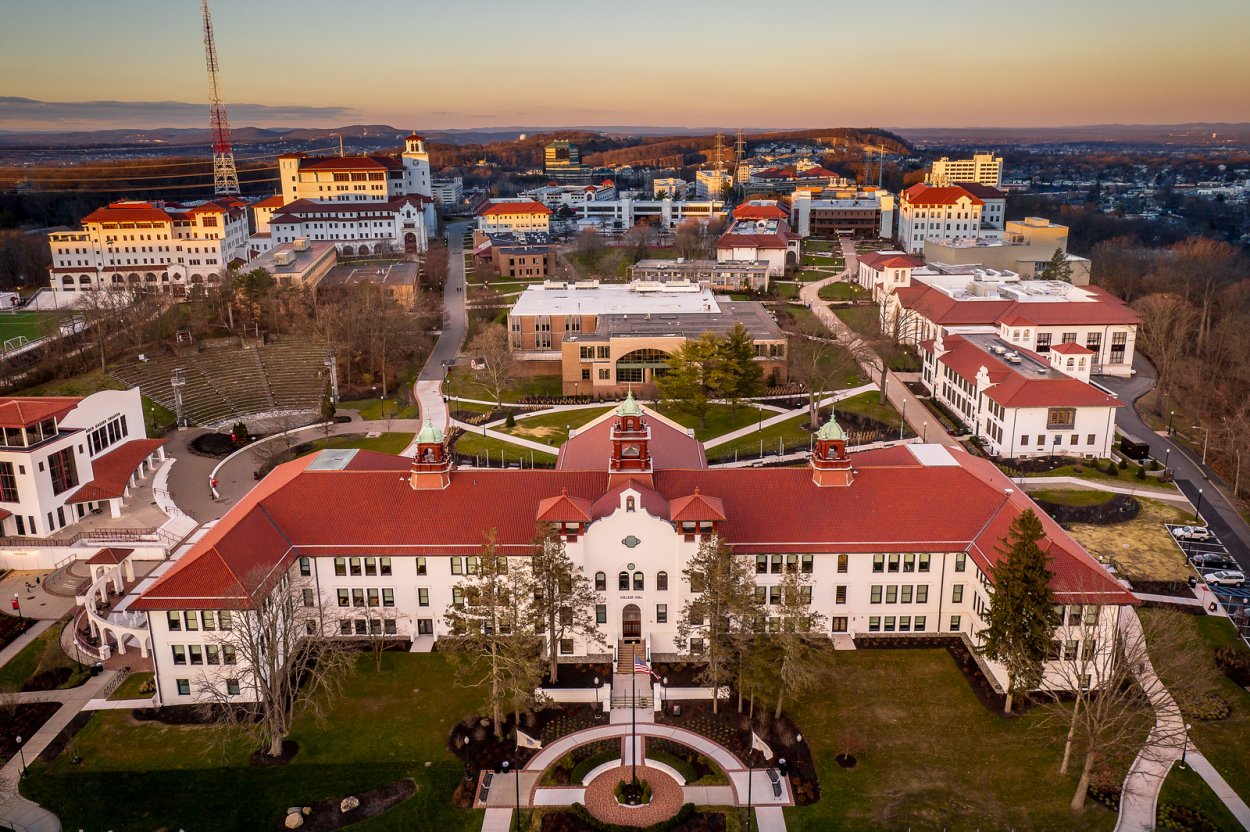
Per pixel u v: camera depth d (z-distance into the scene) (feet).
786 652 281.74
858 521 336.70
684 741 289.53
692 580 321.52
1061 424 508.94
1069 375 560.61
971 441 537.65
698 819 255.91
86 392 570.46
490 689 314.76
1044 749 282.15
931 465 361.10
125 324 655.35
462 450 529.04
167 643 301.63
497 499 347.36
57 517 411.75
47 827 254.68
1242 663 321.93
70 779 272.51
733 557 303.48
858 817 256.32
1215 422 569.64
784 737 289.12
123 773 274.98
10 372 599.98
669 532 317.42
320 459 381.81
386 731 293.84
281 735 284.41
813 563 331.98
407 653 333.62
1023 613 285.23
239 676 285.64
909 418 577.43
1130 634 331.57
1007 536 319.47
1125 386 653.30
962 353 593.42
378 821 257.14
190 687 306.96
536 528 317.83
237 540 316.60
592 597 315.37
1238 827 250.16
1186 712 286.66
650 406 597.93
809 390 609.01
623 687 314.55
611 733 293.84
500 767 277.23
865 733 290.35
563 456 409.08
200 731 294.25
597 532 317.01
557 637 324.19
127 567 374.63
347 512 343.26
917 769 274.57
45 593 379.35
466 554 330.54
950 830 250.57
